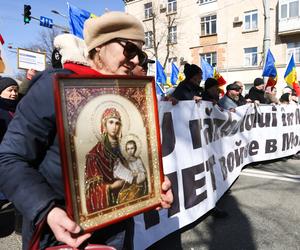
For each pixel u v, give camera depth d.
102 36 1.31
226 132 4.81
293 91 9.32
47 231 1.27
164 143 3.23
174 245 3.16
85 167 1.13
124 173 1.24
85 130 1.13
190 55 29.88
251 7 26.38
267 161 6.80
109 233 1.45
